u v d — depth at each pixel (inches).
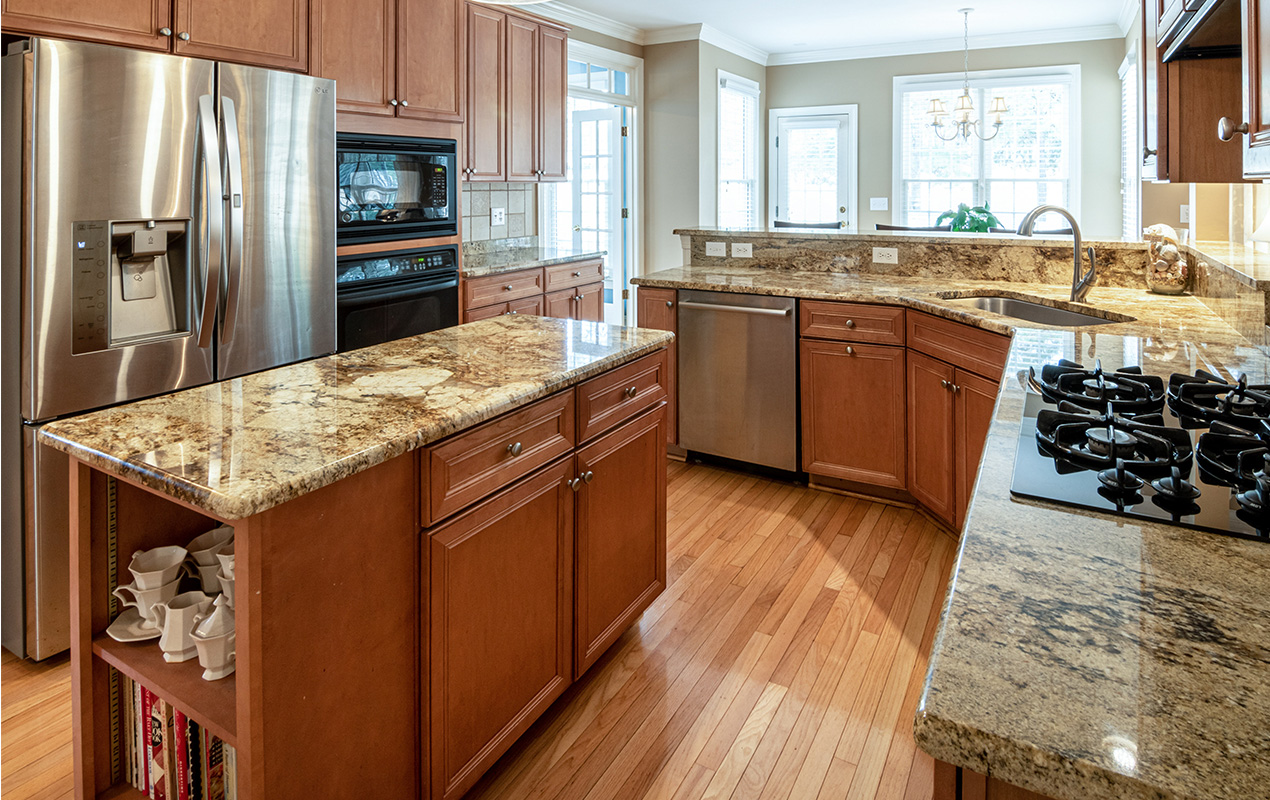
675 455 151.3
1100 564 30.1
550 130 189.8
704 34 250.5
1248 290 79.4
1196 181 87.4
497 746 63.5
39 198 78.2
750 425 136.1
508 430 61.4
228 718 46.3
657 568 88.0
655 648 85.7
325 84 109.5
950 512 110.1
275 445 48.8
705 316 137.5
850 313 122.6
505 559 62.5
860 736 71.4
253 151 98.9
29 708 76.4
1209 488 37.7
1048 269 127.6
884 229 186.5
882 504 127.0
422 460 53.7
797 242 151.3
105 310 84.9
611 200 257.9
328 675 48.3
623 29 244.5
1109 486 37.4
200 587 58.0
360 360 72.3
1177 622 25.7
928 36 270.1
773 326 130.6
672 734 71.8
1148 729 20.4
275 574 44.1
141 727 54.2
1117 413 50.7
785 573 103.1
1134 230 224.5
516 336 83.6
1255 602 27.0
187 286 92.9
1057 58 264.1
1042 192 273.7
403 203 136.9
